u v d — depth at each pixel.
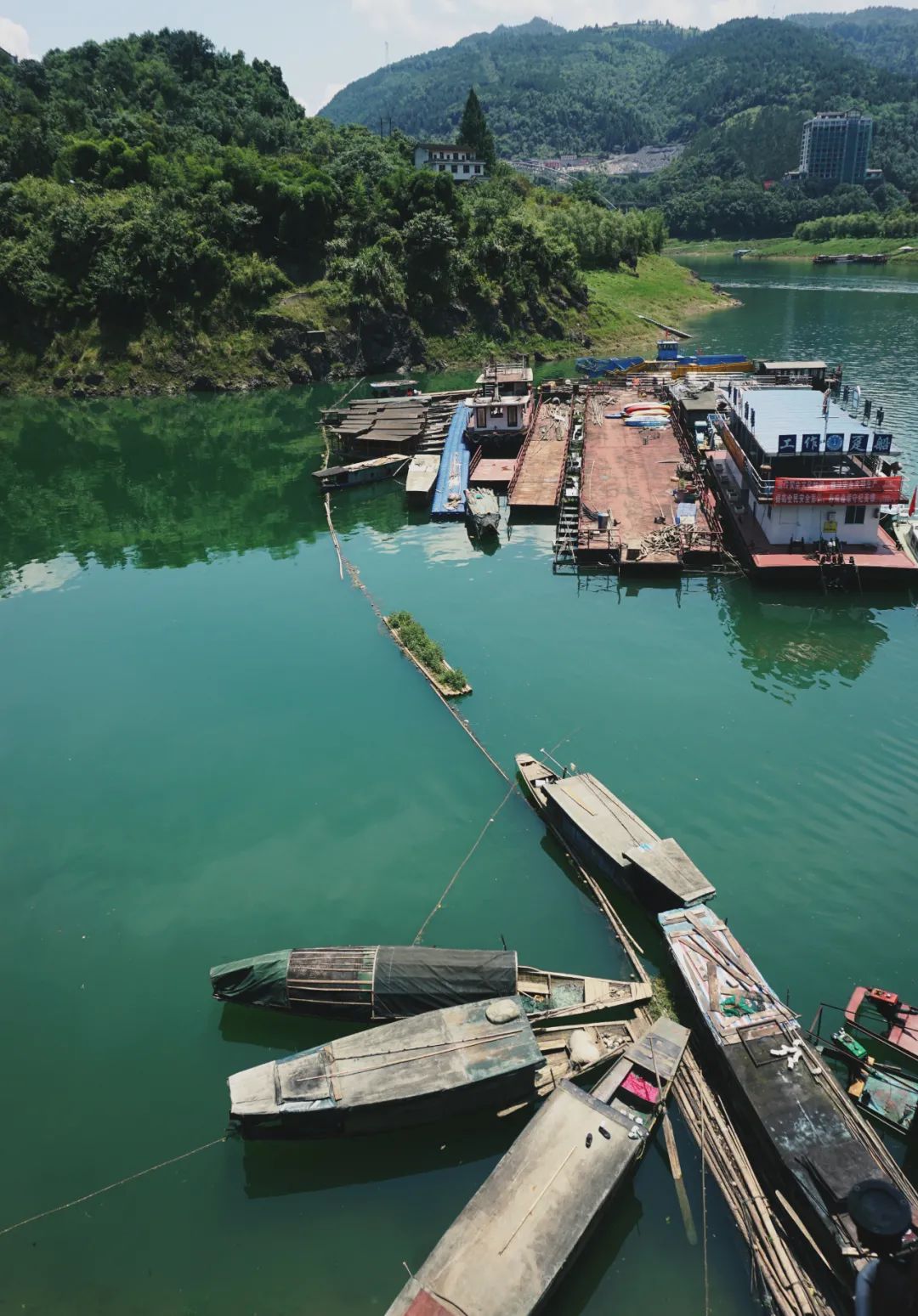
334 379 125.19
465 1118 25.06
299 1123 24.33
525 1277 19.67
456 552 63.75
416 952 28.34
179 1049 28.66
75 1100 27.11
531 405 88.88
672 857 30.95
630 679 46.28
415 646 50.28
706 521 60.50
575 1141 22.44
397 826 37.38
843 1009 27.53
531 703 44.62
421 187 133.00
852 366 107.56
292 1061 25.06
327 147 163.25
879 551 54.44
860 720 42.09
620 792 37.72
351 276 126.88
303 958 28.53
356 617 55.94
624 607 53.69
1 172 129.75
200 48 189.12
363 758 41.84
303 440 97.44
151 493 82.81
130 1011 30.16
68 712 47.75
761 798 37.09
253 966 28.69
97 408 113.62
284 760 42.19
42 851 37.69
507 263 135.88
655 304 158.62
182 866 36.31
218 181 128.12
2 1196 24.59
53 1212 24.06
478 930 31.80
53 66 179.75
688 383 95.25
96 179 132.25
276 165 139.00
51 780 42.22
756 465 58.47
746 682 45.53
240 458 91.88
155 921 33.78
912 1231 18.77
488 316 133.75
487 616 53.78
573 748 40.88
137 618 58.34
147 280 120.50
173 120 164.12
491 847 35.78
